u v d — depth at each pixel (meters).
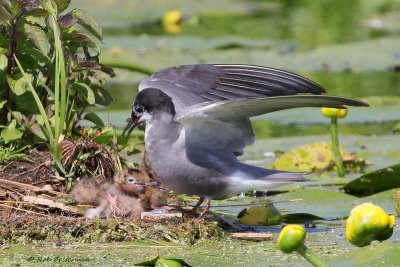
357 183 13.36
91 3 34.47
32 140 12.11
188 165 10.88
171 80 11.62
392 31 30.03
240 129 10.68
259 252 10.25
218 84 11.57
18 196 11.12
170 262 9.41
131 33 29.59
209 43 26.56
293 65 24.17
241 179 10.81
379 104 19.91
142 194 11.33
